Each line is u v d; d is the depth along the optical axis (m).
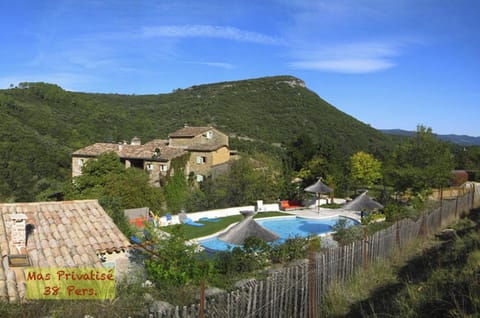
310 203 39.22
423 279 10.64
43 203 15.44
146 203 32.09
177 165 49.38
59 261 11.90
